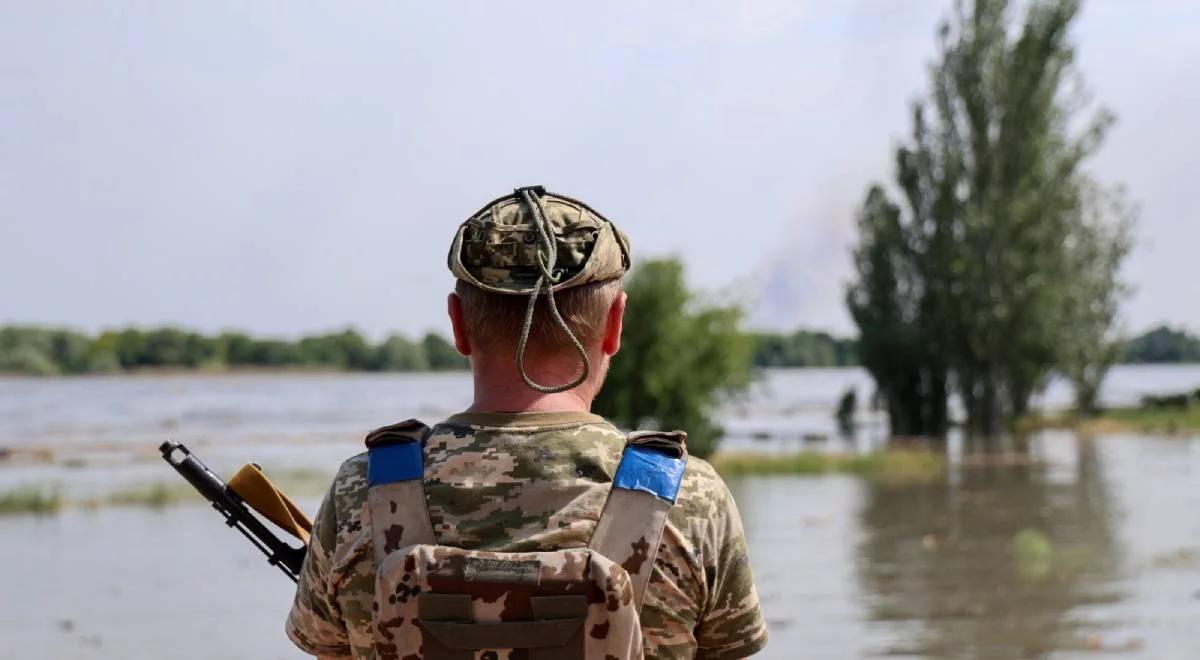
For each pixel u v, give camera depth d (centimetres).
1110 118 4741
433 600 180
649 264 3431
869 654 1059
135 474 3388
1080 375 5784
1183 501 2469
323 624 201
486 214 201
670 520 190
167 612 1279
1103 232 5778
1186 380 14175
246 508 244
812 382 15038
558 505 190
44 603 1340
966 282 4703
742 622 197
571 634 179
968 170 4738
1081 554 1716
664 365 3428
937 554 1723
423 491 192
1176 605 1293
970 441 4769
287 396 11688
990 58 4669
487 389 201
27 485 2969
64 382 18062
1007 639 1124
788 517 2238
